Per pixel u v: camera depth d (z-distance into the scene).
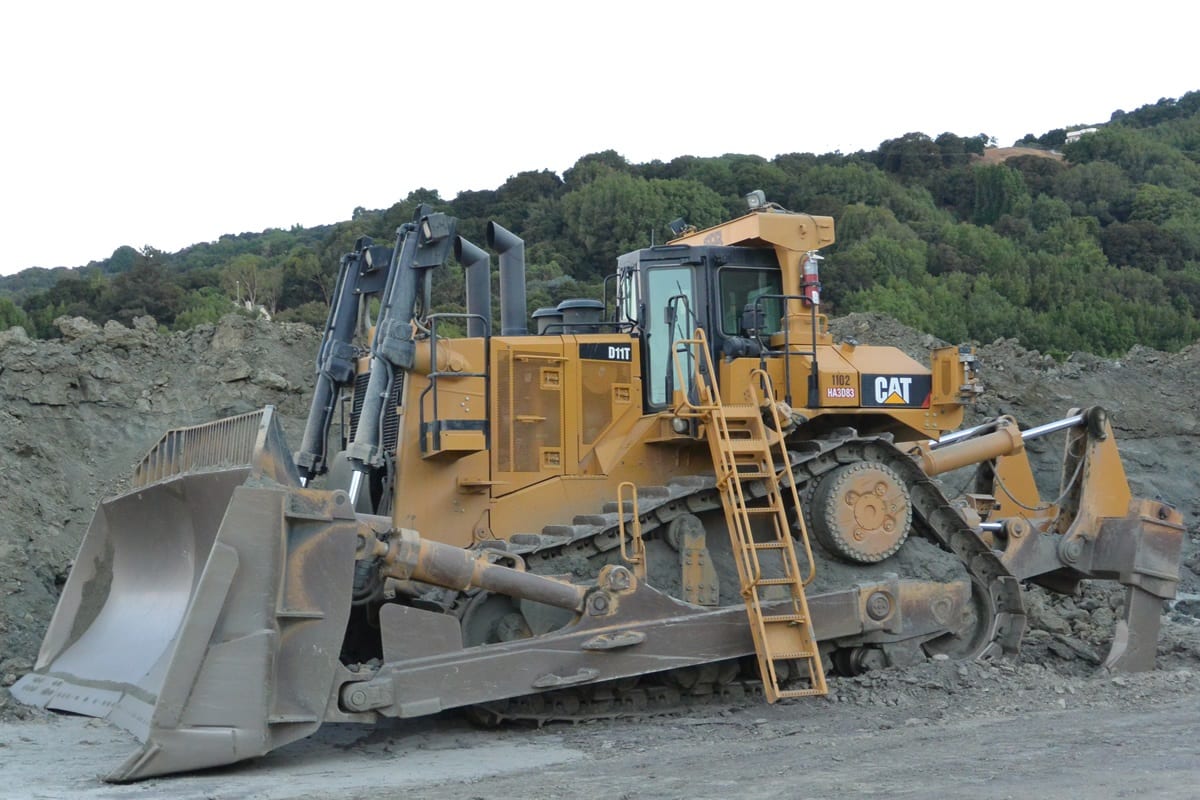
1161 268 62.34
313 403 11.24
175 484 9.55
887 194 66.31
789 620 9.86
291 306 48.94
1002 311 50.12
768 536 10.91
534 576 9.29
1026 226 67.44
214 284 49.72
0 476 13.62
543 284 35.16
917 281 52.88
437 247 10.40
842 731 9.03
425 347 10.32
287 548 8.25
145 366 16.41
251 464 8.36
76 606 11.23
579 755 8.49
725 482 10.21
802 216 11.40
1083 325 50.22
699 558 10.48
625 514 10.36
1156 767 7.40
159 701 7.73
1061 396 21.16
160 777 7.75
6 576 12.48
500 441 10.59
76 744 8.92
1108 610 14.29
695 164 63.44
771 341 11.26
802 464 10.82
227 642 7.93
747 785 7.19
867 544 10.83
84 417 15.34
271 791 7.36
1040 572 11.87
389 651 8.69
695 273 11.13
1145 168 81.75
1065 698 10.21
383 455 10.27
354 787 7.47
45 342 15.69
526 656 9.07
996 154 93.69
